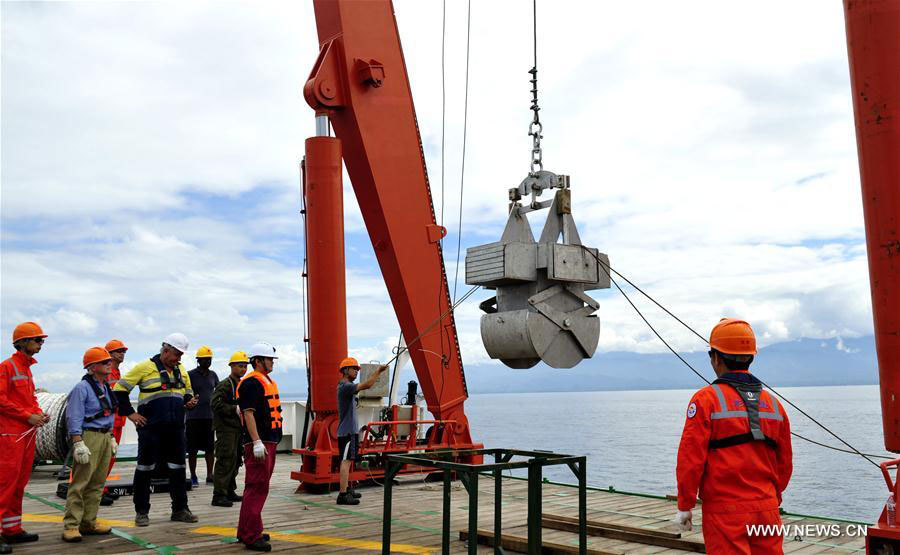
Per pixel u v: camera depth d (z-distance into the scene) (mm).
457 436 10820
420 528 7461
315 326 9602
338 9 9703
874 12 4625
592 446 61750
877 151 4594
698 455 3791
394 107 10133
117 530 7176
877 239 4605
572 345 6969
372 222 10258
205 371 10336
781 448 3910
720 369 4102
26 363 6598
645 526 7488
